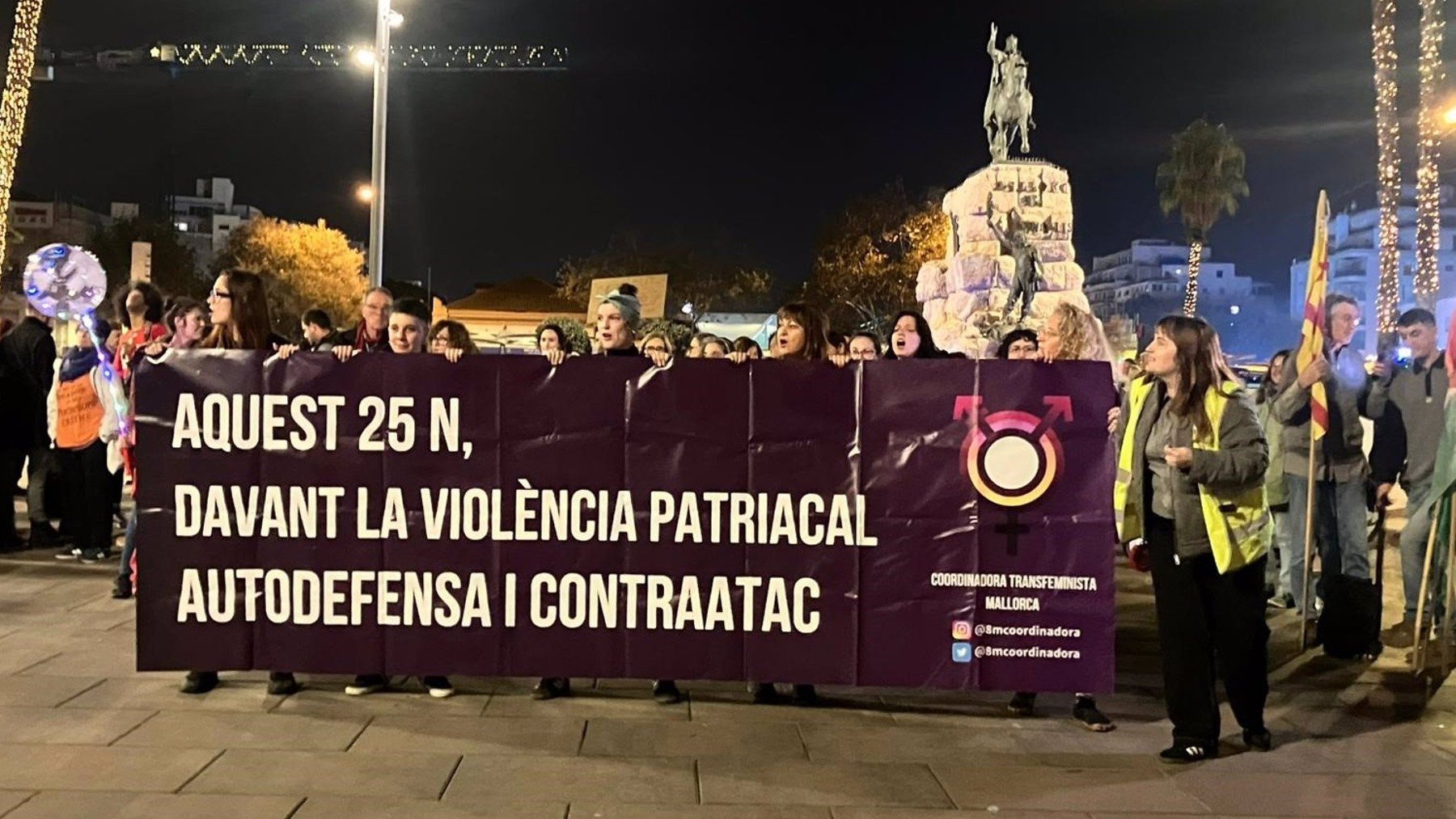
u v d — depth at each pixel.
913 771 4.35
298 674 5.48
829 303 48.91
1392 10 20.19
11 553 8.77
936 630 4.95
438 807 3.88
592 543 5.01
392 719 4.85
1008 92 24.36
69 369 8.25
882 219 47.47
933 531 4.94
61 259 8.22
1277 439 7.81
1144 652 6.43
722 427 4.98
